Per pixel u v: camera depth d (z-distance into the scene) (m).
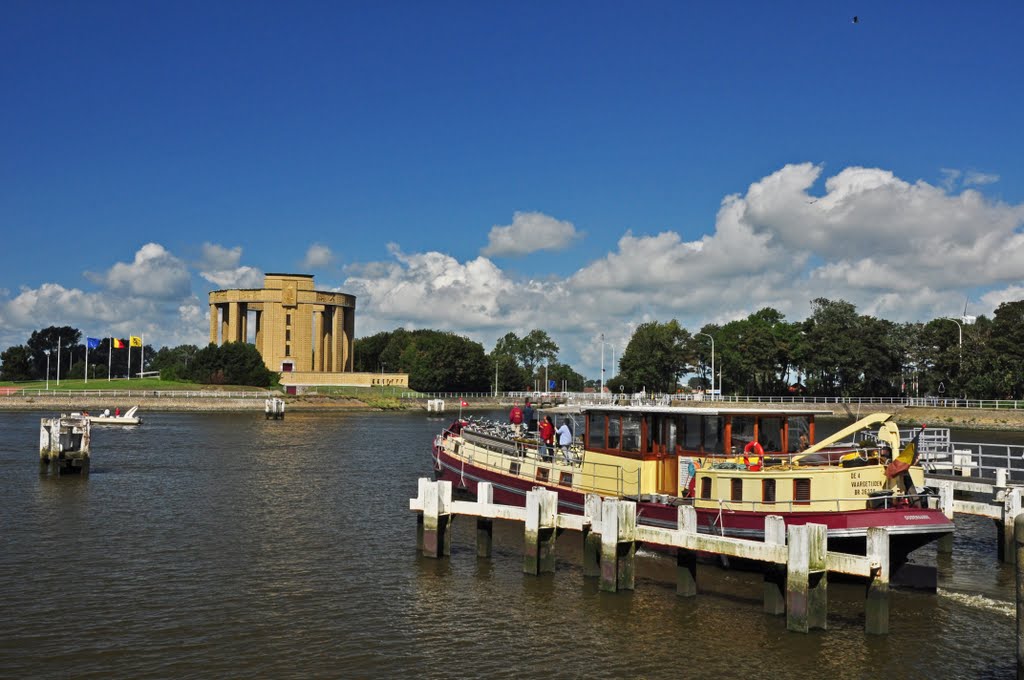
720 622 26.64
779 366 161.00
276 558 34.66
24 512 44.00
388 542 37.66
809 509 29.56
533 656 24.02
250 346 191.25
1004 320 137.62
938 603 28.67
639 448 34.34
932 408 120.31
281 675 22.64
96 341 184.62
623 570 29.48
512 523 42.25
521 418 47.94
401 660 23.69
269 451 78.25
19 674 22.47
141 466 64.31
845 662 23.62
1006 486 37.16
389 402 175.25
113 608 27.92
